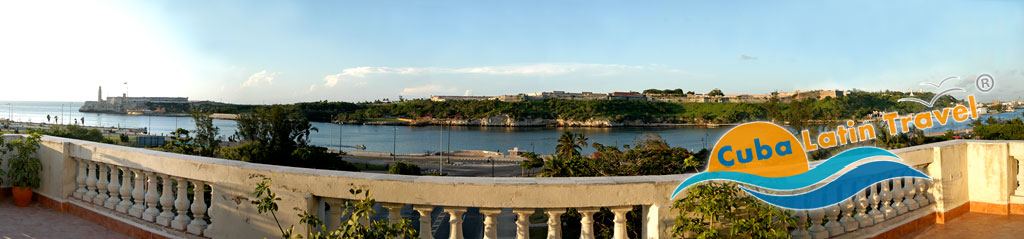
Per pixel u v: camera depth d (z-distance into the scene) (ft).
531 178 13.93
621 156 119.24
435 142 529.45
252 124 248.52
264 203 12.92
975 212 22.29
